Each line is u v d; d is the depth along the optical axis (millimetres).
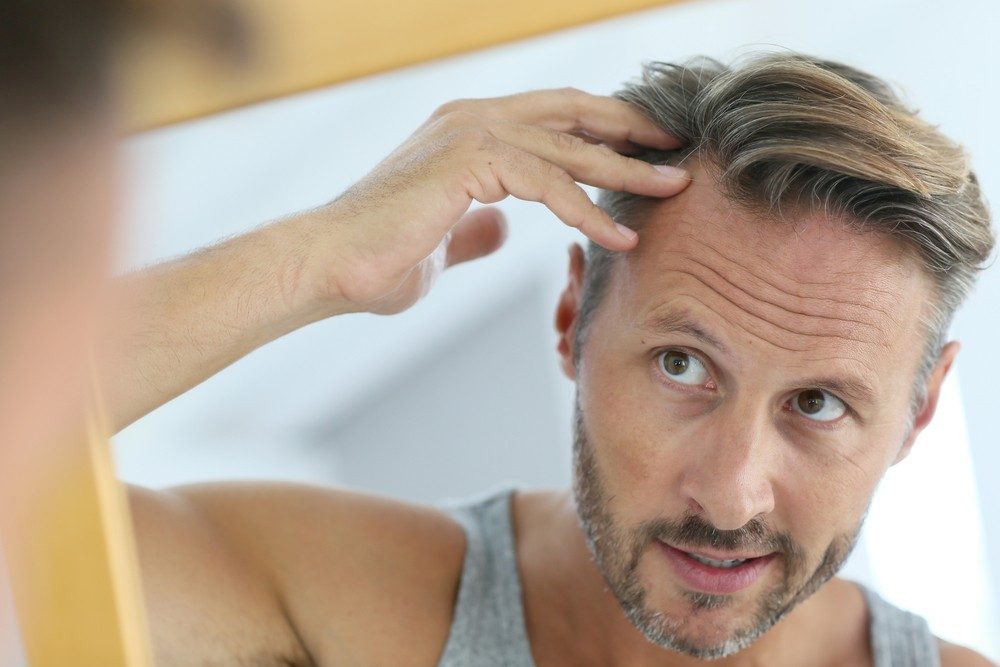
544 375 3533
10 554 576
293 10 693
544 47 2066
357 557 1081
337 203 900
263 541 1062
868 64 2150
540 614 1069
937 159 860
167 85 240
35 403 251
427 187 874
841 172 827
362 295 879
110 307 268
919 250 867
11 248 225
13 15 206
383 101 2104
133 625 593
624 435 900
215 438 3553
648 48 2131
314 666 1040
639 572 922
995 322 1936
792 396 890
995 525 2115
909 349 893
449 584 1092
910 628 1098
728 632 926
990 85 2064
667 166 906
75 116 215
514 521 1156
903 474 2188
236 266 869
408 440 3678
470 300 3436
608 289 928
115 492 586
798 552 910
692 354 884
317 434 3721
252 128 2078
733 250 856
